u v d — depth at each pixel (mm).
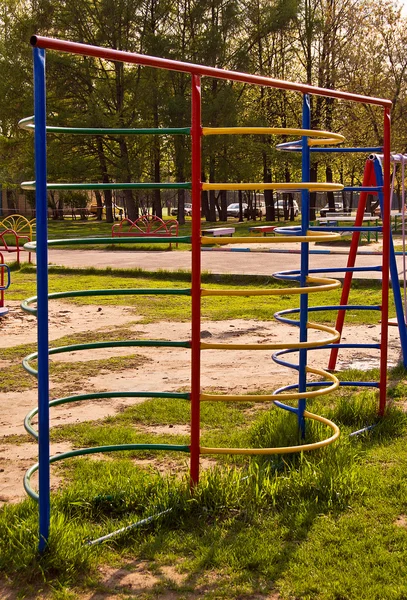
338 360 8742
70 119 38625
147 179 50344
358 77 36250
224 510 4289
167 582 3555
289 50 43656
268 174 46531
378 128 35656
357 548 3842
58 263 21547
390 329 10602
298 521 4156
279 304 13266
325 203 58031
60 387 7660
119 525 4113
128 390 7465
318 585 3475
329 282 5406
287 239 4539
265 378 7914
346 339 9844
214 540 3953
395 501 4426
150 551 3854
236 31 42375
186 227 36656
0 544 3842
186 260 22000
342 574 3578
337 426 5715
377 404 6340
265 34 41969
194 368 4445
